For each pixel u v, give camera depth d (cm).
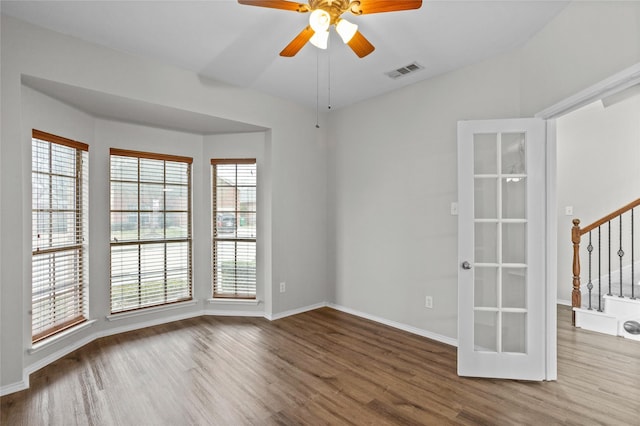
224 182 402
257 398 220
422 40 258
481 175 250
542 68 241
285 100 391
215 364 269
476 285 257
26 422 196
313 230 424
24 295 251
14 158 228
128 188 349
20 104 229
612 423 192
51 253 280
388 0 170
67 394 225
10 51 224
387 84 343
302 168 411
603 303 371
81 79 254
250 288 402
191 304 390
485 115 287
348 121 410
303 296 414
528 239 244
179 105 306
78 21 232
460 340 251
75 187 305
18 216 230
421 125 334
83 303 315
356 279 400
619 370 259
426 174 329
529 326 244
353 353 291
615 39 179
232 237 402
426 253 330
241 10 221
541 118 242
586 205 452
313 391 228
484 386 235
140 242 356
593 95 196
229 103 340
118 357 281
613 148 437
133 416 201
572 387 233
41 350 263
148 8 218
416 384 238
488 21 232
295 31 246
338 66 304
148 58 288
